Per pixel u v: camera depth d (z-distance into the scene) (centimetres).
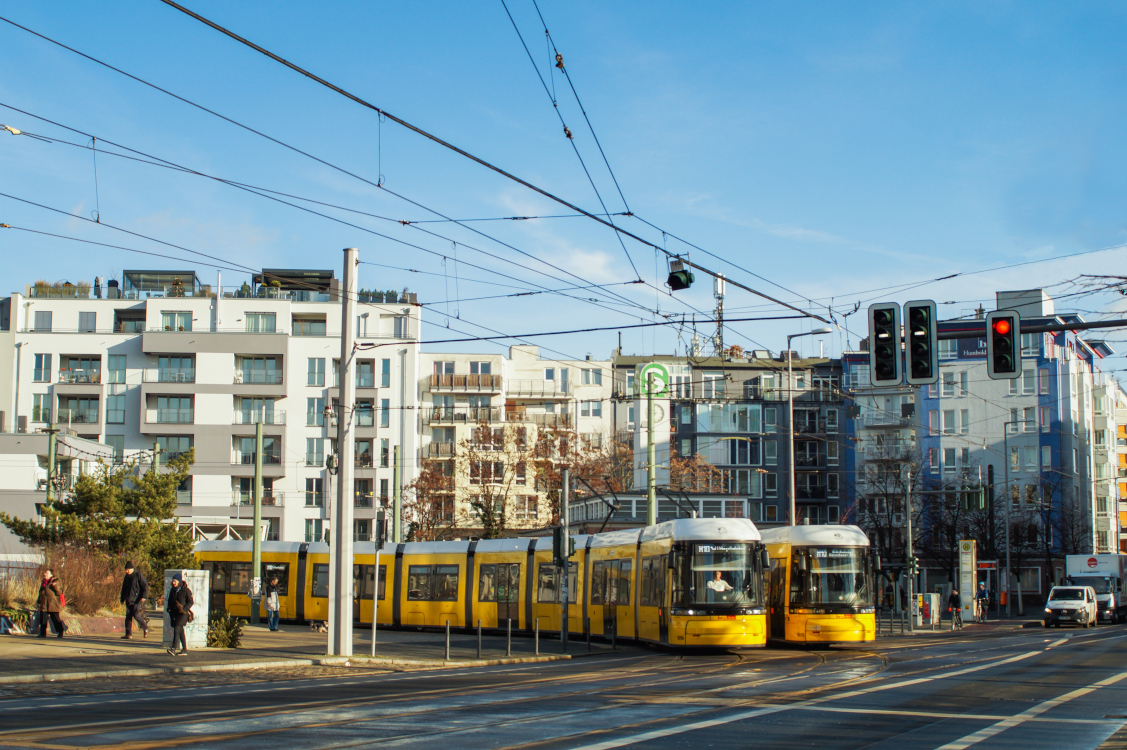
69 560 3281
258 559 4109
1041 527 8488
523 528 7969
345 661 2361
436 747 1091
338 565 2464
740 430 9538
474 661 2452
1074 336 9538
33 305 8400
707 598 2777
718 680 1931
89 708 1445
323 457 8294
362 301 8875
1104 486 10219
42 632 2786
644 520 6194
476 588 3844
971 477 8550
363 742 1119
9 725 1247
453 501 7656
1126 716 1408
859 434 9225
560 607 3584
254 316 8431
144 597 2895
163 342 8162
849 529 3173
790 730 1248
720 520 2878
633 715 1387
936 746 1132
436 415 9225
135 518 4444
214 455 8088
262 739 1133
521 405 9769
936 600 5119
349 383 2514
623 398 5469
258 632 3484
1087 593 5497
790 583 3123
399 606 4028
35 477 6316
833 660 2511
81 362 8288
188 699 1578
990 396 8925
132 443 8156
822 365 9881
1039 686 1833
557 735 1194
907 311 2075
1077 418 9438
